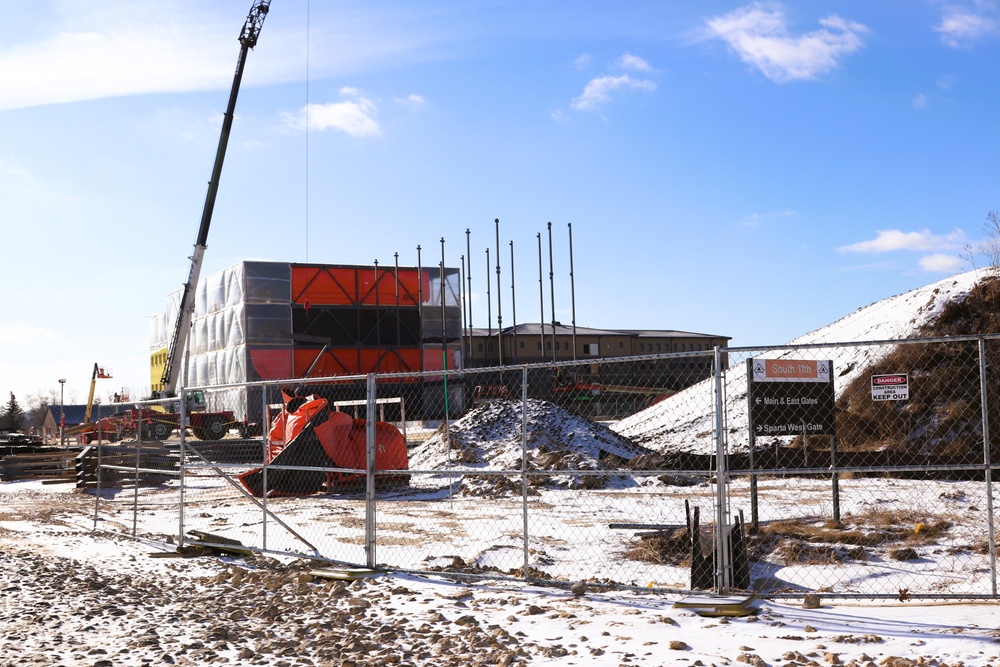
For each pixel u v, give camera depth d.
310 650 7.54
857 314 40.16
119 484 27.41
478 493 22.08
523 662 6.95
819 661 6.73
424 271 60.34
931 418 25.95
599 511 17.84
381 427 23.75
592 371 74.69
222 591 10.31
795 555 11.80
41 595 10.09
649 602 8.94
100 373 59.16
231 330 56.75
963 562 11.10
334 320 57.31
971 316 28.27
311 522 17.19
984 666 6.38
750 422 12.02
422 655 7.27
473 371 10.97
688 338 120.44
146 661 7.27
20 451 42.31
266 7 45.97
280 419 25.50
